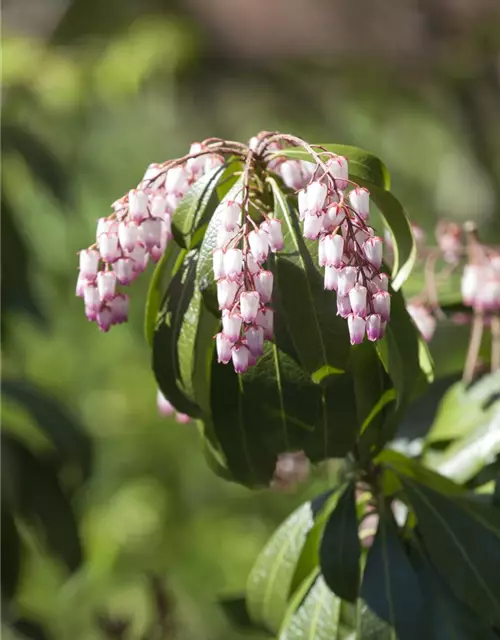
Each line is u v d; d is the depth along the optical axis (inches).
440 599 27.8
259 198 27.0
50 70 63.3
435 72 70.4
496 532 27.8
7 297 43.6
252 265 25.6
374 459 28.4
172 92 72.6
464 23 65.9
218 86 72.9
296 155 26.8
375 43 67.3
